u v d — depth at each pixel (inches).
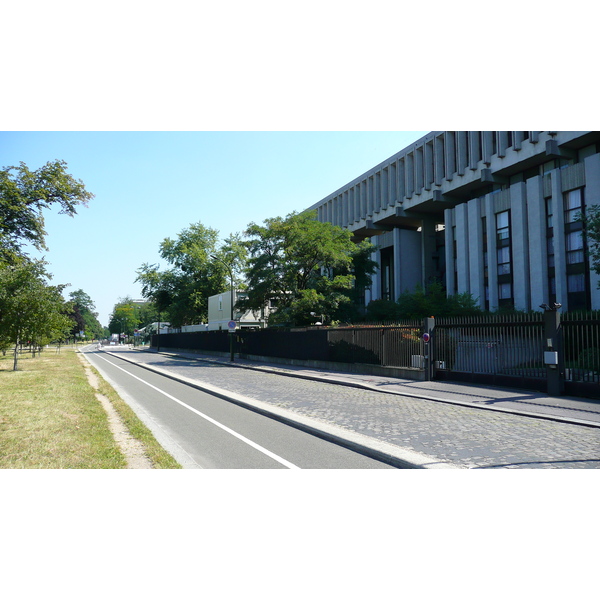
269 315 1274.6
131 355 1900.8
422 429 360.8
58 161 1198.9
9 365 1159.0
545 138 1370.6
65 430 336.8
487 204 1566.2
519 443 315.3
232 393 584.4
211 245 2501.2
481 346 624.7
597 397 482.9
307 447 313.9
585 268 1269.7
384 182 2089.1
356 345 856.9
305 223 1236.5
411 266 2044.8
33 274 1026.7
